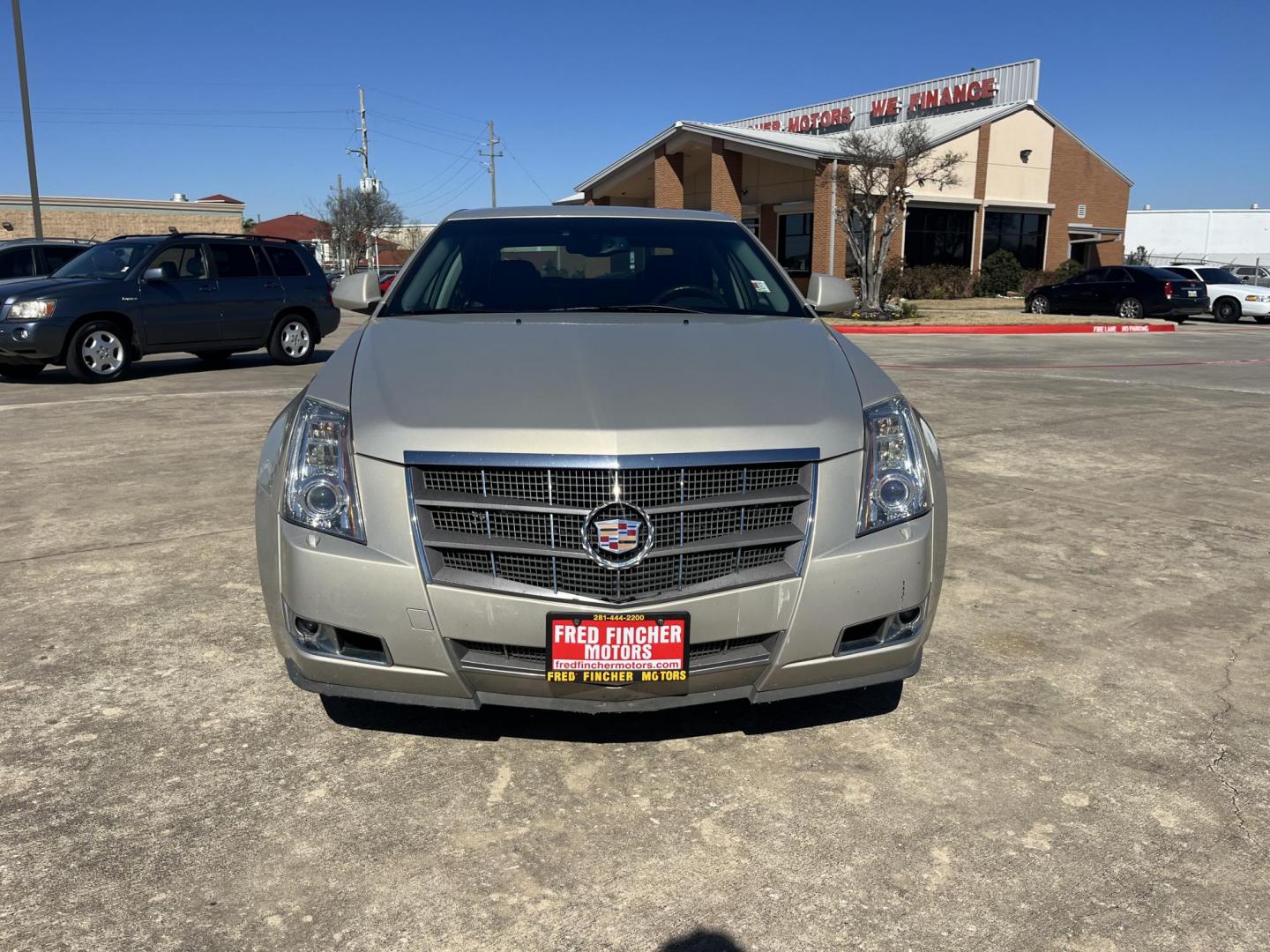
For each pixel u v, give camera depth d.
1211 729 3.02
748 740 2.92
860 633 2.70
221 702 3.11
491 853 2.37
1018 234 34.31
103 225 41.19
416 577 2.49
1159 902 2.21
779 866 2.33
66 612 3.86
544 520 2.48
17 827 2.44
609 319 3.44
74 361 10.55
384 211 53.09
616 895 2.23
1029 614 3.96
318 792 2.62
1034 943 2.08
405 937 2.08
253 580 4.23
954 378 11.80
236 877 2.27
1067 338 19.25
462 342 3.09
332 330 13.14
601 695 2.54
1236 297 25.03
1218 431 8.10
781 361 2.99
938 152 30.45
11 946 2.03
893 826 2.49
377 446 2.54
